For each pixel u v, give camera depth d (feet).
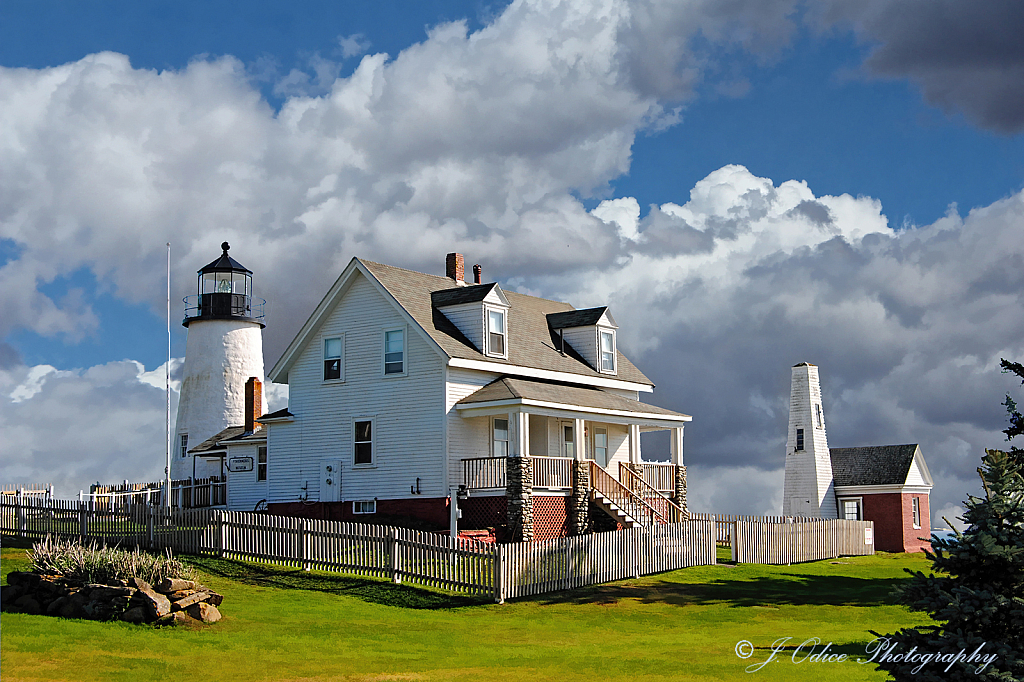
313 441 134.31
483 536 116.37
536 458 119.03
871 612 87.15
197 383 181.88
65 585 68.49
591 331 147.33
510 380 127.75
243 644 63.16
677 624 80.59
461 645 68.13
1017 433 90.07
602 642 70.69
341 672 56.24
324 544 98.07
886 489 192.44
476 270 152.46
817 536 138.51
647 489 133.18
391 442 127.34
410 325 126.93
